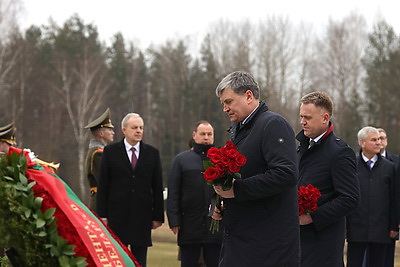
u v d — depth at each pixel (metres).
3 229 3.67
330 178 5.70
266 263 4.45
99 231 3.91
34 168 3.97
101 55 44.91
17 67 38.88
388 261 8.68
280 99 46.03
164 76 47.00
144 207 7.73
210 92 45.50
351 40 45.84
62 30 44.66
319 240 5.58
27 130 39.06
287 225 4.50
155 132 45.78
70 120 40.22
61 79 41.41
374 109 42.12
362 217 8.09
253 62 47.41
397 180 8.09
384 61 43.50
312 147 5.77
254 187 4.34
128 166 7.69
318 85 46.22
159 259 10.57
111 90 43.69
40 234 3.59
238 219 4.55
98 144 8.48
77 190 35.47
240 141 4.65
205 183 7.75
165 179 37.09
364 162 8.20
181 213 7.81
